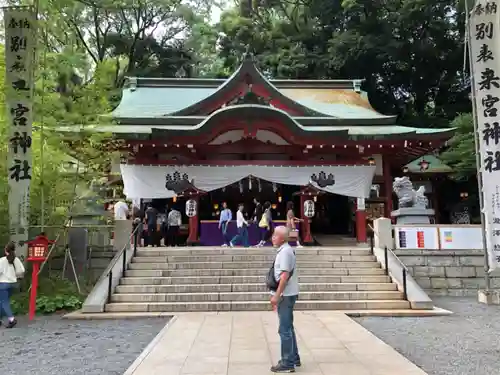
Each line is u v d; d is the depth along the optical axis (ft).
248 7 132.67
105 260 44.27
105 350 23.36
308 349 22.17
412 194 54.29
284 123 60.13
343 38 104.78
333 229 82.89
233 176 61.98
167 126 66.64
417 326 29.53
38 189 40.24
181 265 42.11
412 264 45.06
